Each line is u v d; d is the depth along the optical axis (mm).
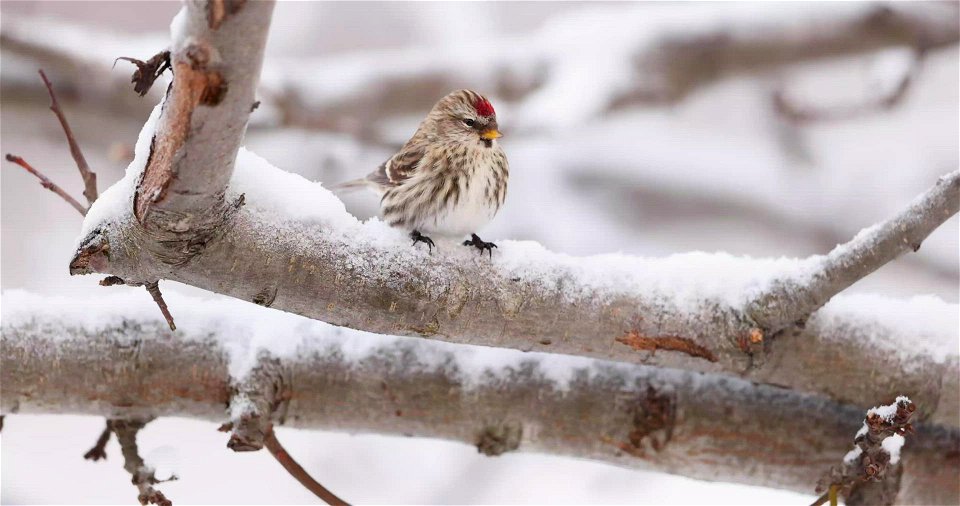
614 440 6848
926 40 14219
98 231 5238
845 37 14414
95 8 16719
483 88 14633
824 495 6348
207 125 4531
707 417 6832
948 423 6539
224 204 5273
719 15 14516
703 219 16812
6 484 11852
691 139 16906
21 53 13914
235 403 6363
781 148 16922
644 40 14367
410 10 17625
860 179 16797
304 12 17578
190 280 5496
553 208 16359
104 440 6719
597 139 16609
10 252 15695
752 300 6078
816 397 6793
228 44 4273
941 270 15469
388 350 6773
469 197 8945
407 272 5820
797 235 16812
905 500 6797
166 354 6418
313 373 6629
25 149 15984
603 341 6094
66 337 6340
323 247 5660
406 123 15039
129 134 15352
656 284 6148
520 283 5988
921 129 16797
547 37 14883
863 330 6375
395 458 13523
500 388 6797
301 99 14578
